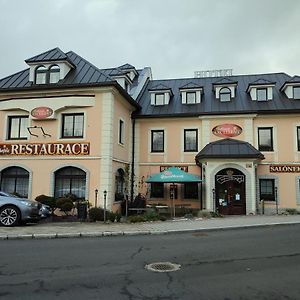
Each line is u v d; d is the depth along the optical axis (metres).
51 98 18.98
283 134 21.97
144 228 13.21
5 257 8.16
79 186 18.59
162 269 7.08
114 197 19.20
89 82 18.64
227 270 7.04
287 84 22.94
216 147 20.81
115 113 19.56
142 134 23.56
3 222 13.41
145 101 25.09
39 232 11.88
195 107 23.58
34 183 18.70
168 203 22.56
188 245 9.92
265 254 8.66
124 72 25.39
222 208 20.77
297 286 5.94
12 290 5.62
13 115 19.64
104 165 18.16
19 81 20.17
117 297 5.31
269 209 21.48
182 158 22.89
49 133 19.00
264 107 22.47
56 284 5.96
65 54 20.34
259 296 5.39
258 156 20.02
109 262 7.68
